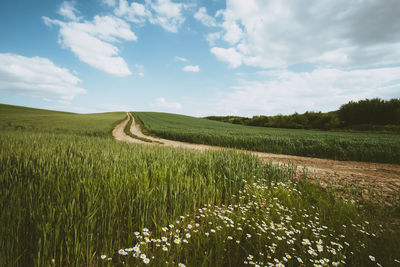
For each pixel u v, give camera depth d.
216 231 2.25
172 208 2.78
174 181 3.11
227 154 6.02
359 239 2.40
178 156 5.39
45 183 2.75
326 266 1.81
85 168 3.35
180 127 34.53
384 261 1.99
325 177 5.59
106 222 2.21
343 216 2.97
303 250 2.01
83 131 21.88
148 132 28.86
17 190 2.47
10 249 1.71
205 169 4.42
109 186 2.67
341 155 11.12
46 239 1.70
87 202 2.22
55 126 27.30
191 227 2.19
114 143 8.58
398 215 3.21
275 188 3.95
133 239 2.18
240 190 3.78
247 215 2.70
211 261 1.81
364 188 4.59
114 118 55.31
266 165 5.44
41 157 3.77
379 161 10.30
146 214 2.31
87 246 1.78
